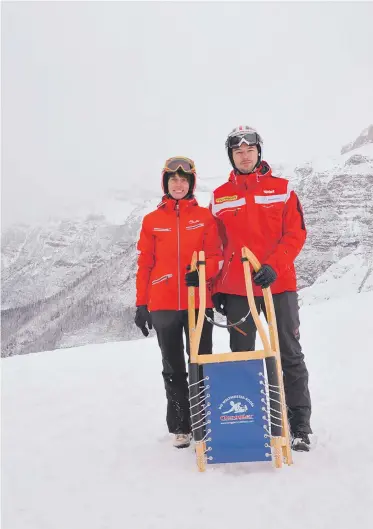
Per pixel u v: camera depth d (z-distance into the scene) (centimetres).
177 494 221
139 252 320
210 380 248
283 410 246
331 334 775
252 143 297
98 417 385
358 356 581
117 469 262
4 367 693
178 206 313
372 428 301
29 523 204
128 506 213
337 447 271
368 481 218
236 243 297
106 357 733
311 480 224
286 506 200
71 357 757
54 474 261
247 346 293
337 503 199
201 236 307
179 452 284
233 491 218
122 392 478
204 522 192
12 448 313
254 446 243
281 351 283
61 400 455
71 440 325
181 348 307
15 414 406
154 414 387
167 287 303
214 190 315
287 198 295
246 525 187
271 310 260
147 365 640
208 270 288
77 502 222
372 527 178
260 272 257
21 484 249
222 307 308
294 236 287
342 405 368
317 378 487
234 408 246
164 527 190
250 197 297
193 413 249
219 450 245
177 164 313
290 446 264
